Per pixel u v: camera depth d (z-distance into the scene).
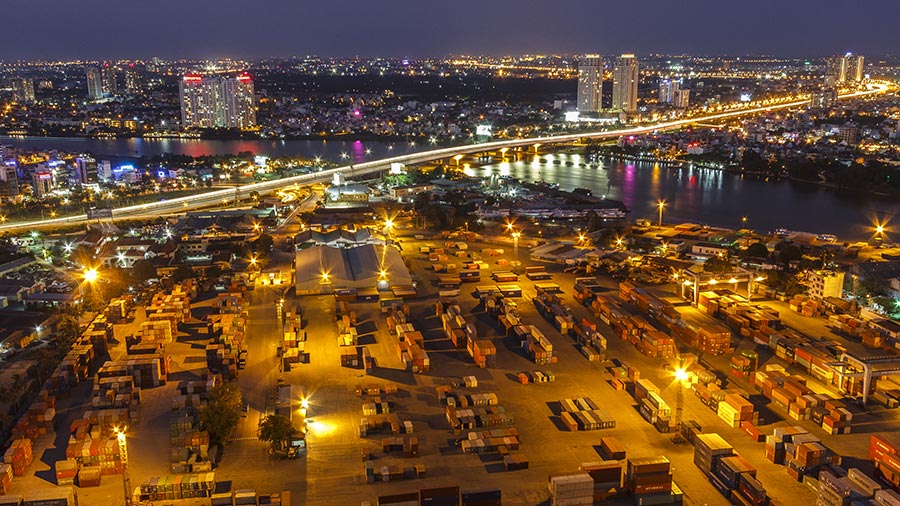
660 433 124.44
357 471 113.38
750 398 137.25
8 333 179.00
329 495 106.94
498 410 129.62
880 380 141.38
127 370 143.75
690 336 165.38
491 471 112.62
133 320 185.25
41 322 186.25
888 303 194.25
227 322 170.50
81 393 143.25
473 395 134.88
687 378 143.50
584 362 155.12
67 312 194.62
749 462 114.25
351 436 123.94
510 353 160.50
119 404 132.38
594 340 157.88
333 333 173.25
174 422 121.38
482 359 152.12
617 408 133.62
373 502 104.31
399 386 143.50
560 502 101.19
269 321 183.12
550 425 127.12
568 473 111.44
